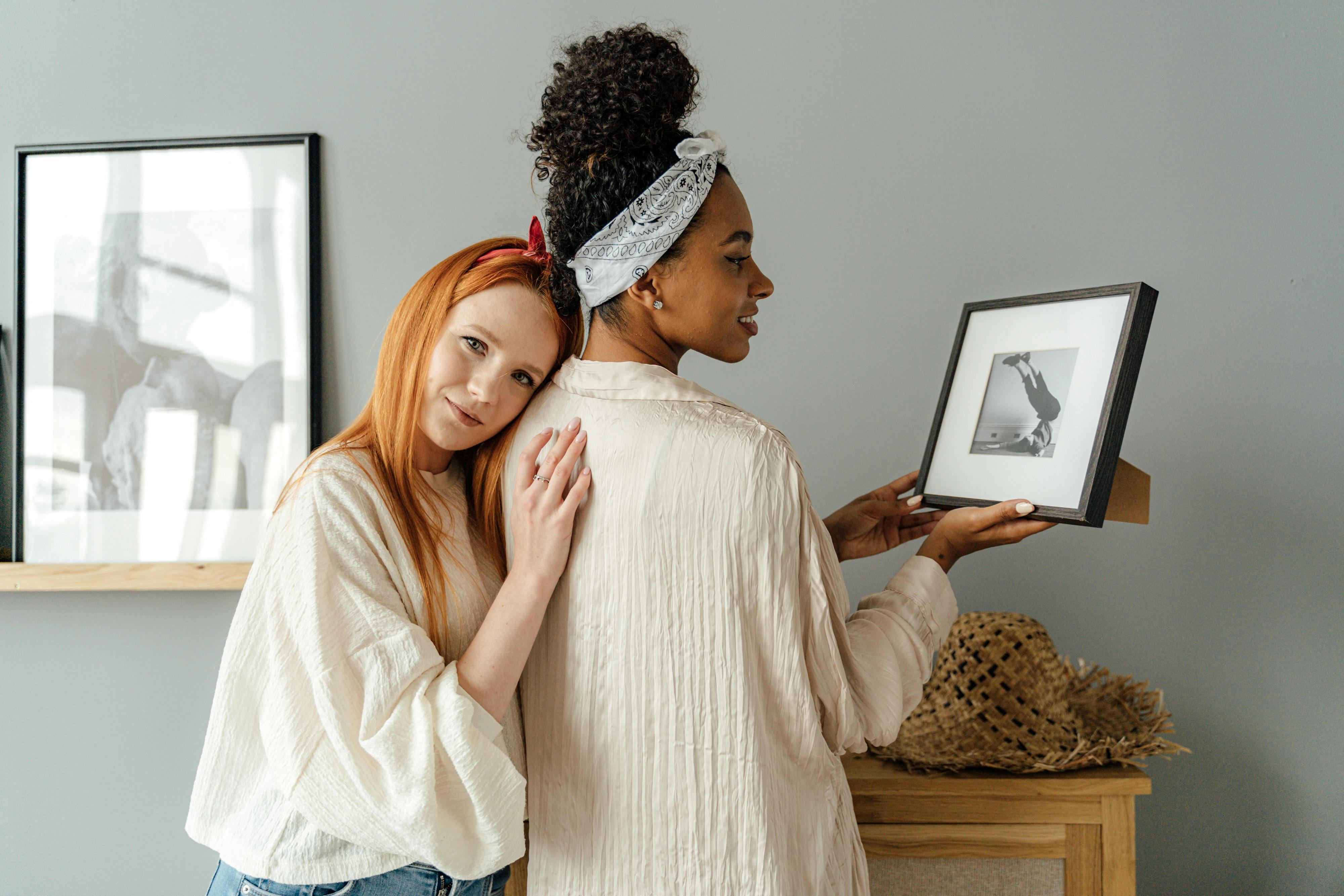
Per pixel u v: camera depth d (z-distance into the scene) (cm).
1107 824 114
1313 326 150
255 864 79
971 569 155
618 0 158
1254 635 150
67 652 163
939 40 155
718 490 73
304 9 162
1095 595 153
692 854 74
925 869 115
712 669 73
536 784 83
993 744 119
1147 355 153
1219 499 151
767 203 157
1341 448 149
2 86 165
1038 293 153
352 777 71
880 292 156
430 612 83
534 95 159
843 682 78
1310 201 150
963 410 106
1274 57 151
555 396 84
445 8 160
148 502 161
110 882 161
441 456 93
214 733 81
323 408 162
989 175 154
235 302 161
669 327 80
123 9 164
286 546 79
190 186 162
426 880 84
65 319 163
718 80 157
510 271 86
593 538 77
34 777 163
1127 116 153
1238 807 150
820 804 82
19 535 161
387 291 161
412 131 161
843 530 114
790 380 157
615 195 76
